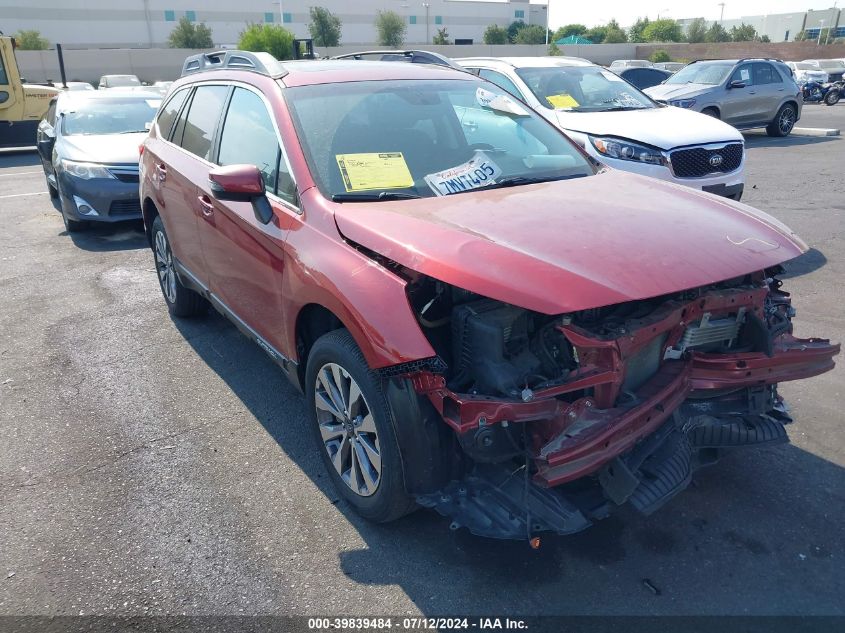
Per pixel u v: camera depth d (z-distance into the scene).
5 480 3.64
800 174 11.60
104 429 4.13
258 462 3.77
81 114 9.84
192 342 5.39
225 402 4.44
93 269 7.41
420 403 2.75
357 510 3.21
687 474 2.85
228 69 4.62
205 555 3.06
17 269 7.46
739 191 7.54
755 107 15.94
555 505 2.65
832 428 3.91
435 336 2.95
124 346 5.33
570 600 2.77
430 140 3.82
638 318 2.82
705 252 2.85
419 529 3.21
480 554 3.03
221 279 4.30
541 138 4.24
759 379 3.01
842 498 3.33
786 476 3.50
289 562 3.01
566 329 2.68
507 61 8.99
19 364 5.05
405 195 3.41
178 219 4.88
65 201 8.62
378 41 71.69
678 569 2.91
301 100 3.80
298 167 3.47
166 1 70.06
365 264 2.93
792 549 3.01
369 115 3.83
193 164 4.61
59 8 66.12
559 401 2.65
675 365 2.96
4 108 17.77
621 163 7.20
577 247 2.79
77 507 3.41
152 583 2.91
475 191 3.54
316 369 3.27
